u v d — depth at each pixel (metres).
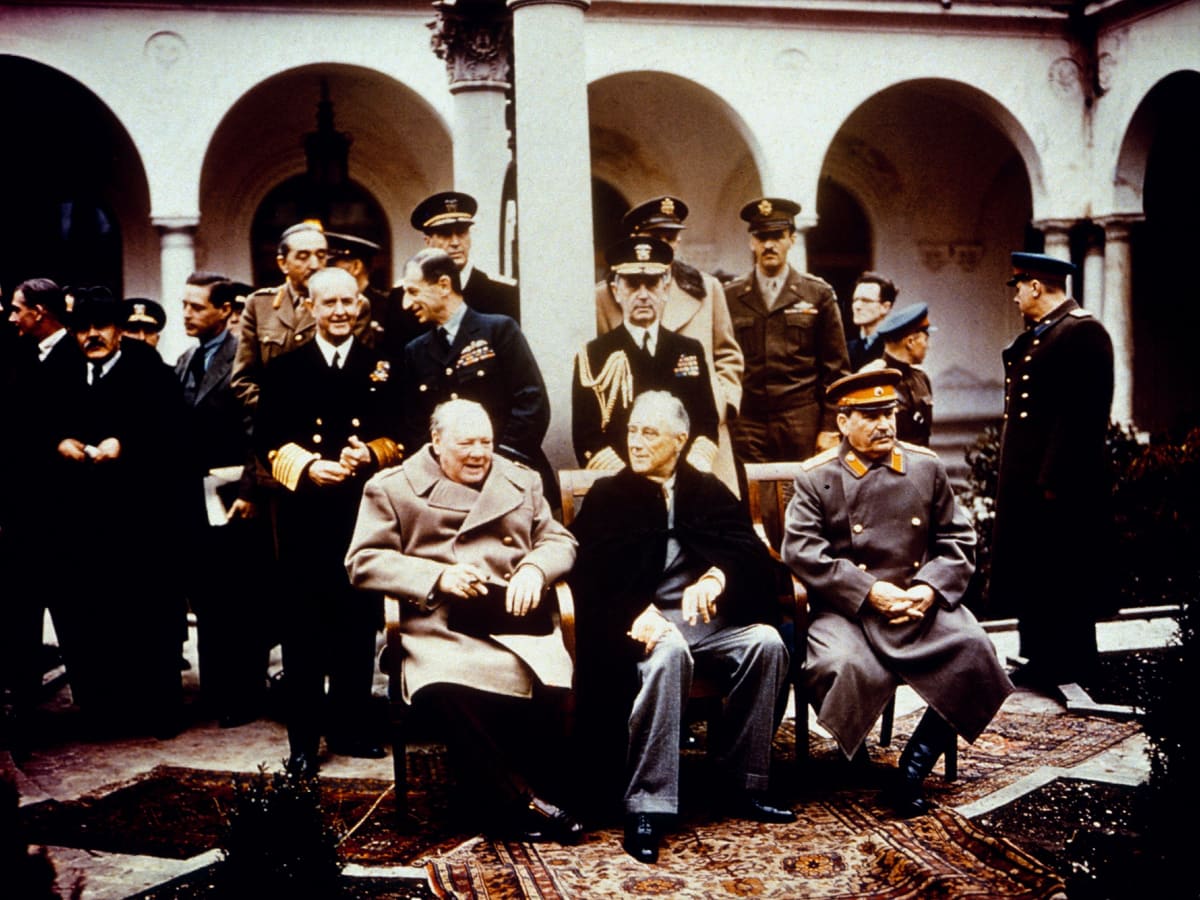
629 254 5.64
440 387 5.55
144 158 13.45
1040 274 6.47
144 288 15.35
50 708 6.62
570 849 4.54
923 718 4.97
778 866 4.36
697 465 5.39
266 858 3.76
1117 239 15.40
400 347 6.21
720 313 6.54
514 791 4.63
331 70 13.99
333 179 13.91
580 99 6.17
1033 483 6.43
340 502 5.42
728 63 14.70
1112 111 15.27
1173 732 3.92
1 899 2.83
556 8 6.09
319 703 5.38
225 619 6.27
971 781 5.20
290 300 6.23
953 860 4.33
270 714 6.48
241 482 6.33
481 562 4.96
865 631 5.04
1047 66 15.53
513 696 4.77
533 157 6.12
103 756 5.77
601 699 4.84
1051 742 5.68
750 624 5.00
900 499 5.18
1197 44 13.74
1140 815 3.91
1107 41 15.27
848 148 17.72
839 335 7.14
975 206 18.22
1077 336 6.32
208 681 6.35
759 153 14.90
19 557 5.84
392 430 5.59
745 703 4.80
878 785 5.18
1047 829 4.66
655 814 4.48
